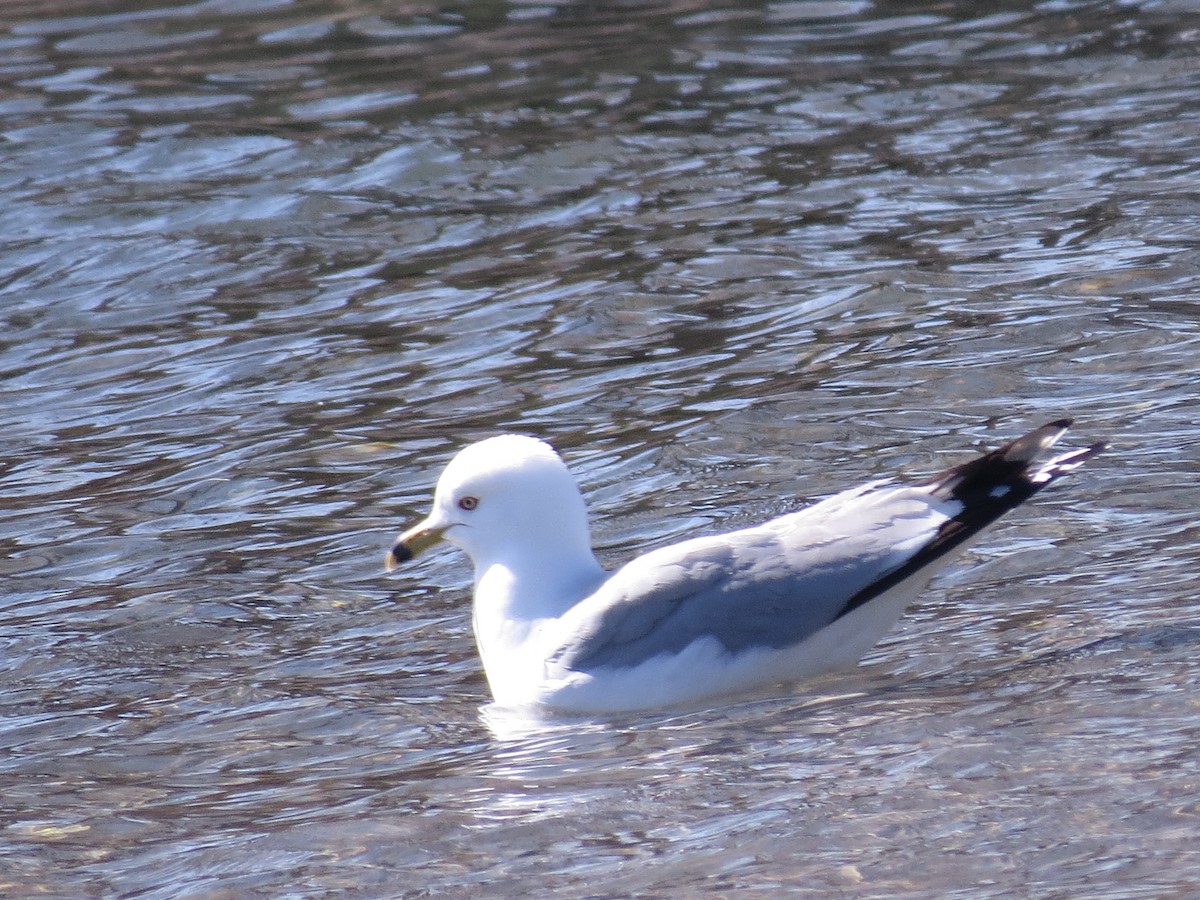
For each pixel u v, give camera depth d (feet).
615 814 24.61
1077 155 63.82
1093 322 48.14
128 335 55.31
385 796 26.35
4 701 32.35
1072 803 23.08
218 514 41.45
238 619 35.58
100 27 86.22
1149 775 23.62
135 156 69.46
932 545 28.68
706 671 29.04
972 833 22.63
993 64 75.56
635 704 29.25
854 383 45.62
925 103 71.31
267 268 59.72
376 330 53.83
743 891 21.79
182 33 85.10
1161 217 56.54
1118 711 25.96
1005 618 31.19
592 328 52.34
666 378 47.85
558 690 29.45
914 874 21.75
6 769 29.17
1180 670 27.30
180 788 27.86
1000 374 45.03
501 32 83.76
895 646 30.76
